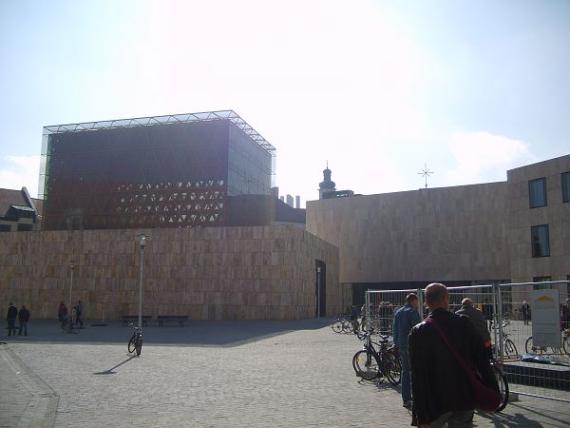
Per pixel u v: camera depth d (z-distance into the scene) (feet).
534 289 37.99
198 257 175.22
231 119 233.55
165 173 236.84
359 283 244.01
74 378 45.11
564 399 32.96
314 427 26.81
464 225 225.56
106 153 245.86
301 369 49.96
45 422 28.25
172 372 48.55
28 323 158.61
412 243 234.17
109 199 241.96
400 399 34.50
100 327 135.64
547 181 156.25
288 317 165.99
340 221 250.57
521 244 162.09
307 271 180.65
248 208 227.20
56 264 187.42
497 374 32.65
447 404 14.70
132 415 30.09
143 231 180.86
